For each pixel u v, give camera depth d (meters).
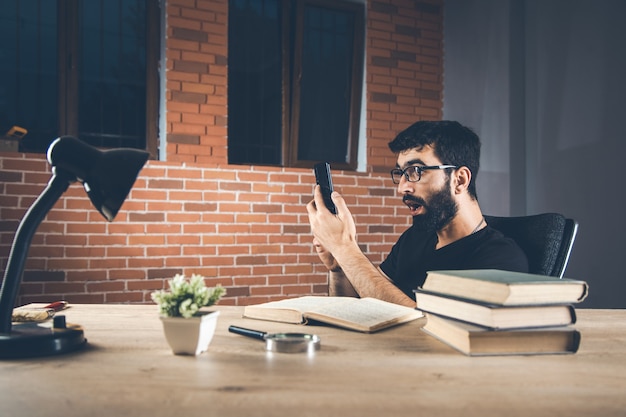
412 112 4.12
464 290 0.96
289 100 3.98
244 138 3.89
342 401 0.67
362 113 4.06
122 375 0.77
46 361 0.85
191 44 3.49
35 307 1.34
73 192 3.17
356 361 0.86
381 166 4.01
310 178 3.74
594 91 3.13
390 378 0.77
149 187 3.35
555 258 1.63
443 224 1.74
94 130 3.52
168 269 3.38
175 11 3.45
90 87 3.52
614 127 3.00
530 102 3.63
